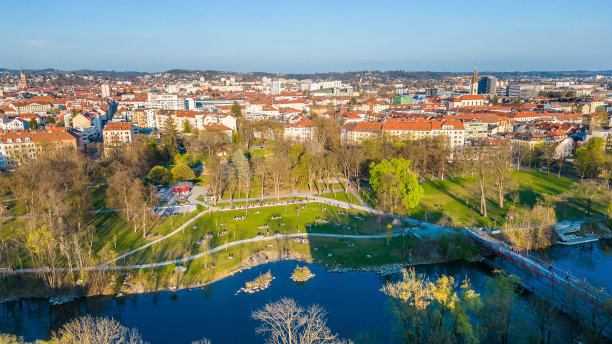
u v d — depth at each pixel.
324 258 153.75
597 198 191.25
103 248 152.38
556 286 130.25
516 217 179.12
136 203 169.62
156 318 119.00
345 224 181.50
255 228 177.50
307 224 181.00
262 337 109.50
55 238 141.00
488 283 109.50
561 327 108.38
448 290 97.56
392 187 187.62
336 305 124.44
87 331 91.31
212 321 117.12
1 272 133.75
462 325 95.06
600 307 109.88
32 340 111.31
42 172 193.62
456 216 183.12
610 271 144.38
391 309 110.69
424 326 101.44
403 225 178.00
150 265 144.75
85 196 182.50
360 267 148.12
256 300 127.19
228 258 151.62
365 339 106.88
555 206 197.38
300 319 102.19
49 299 129.38
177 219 184.00
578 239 170.25
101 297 130.25
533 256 154.25
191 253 154.25
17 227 169.25
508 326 102.81
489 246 154.38
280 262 151.25
